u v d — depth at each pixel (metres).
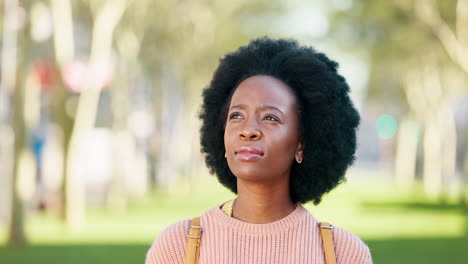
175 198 33.75
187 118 39.41
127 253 15.04
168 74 38.66
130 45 27.84
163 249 3.34
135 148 33.03
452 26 25.59
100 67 19.50
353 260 3.38
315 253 3.32
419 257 14.96
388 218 24.50
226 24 36.47
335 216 24.75
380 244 17.14
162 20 32.28
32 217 22.75
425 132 39.69
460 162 59.31
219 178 3.66
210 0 34.25
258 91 3.30
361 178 63.59
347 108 3.54
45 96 30.62
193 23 34.69
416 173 55.47
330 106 3.42
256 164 3.22
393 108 54.88
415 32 29.41
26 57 15.97
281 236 3.30
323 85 3.39
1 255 14.67
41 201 24.25
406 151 48.12
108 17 19.64
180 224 3.38
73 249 15.66
